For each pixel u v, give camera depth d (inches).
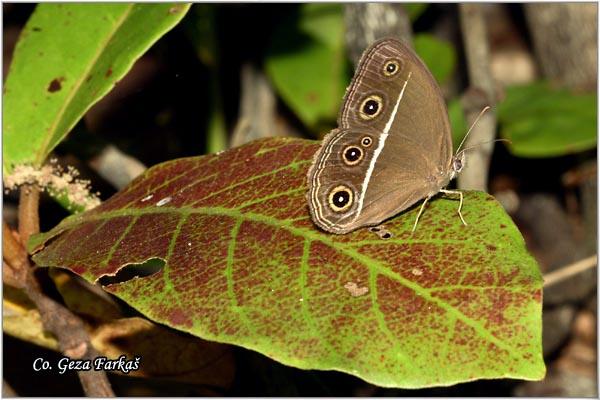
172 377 15.8
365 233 14.5
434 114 15.1
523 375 13.7
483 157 17.1
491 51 25.0
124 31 15.5
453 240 14.4
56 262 14.6
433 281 14.1
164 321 14.1
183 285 14.3
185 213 14.9
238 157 15.2
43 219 18.0
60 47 15.7
